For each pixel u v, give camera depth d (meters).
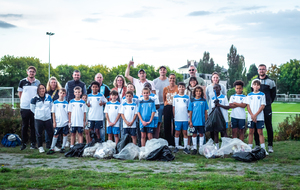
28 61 69.31
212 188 4.61
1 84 67.94
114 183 4.84
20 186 4.68
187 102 8.41
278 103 59.09
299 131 11.48
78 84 9.27
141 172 5.77
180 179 5.20
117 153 7.54
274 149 8.73
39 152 8.20
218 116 7.93
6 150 8.41
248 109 7.98
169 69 94.81
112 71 88.56
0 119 10.52
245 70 99.00
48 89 9.10
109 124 8.41
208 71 107.19
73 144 8.50
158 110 9.26
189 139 8.91
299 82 84.38
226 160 7.03
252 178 5.22
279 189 4.62
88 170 5.83
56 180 4.97
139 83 9.50
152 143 7.34
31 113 8.73
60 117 8.19
